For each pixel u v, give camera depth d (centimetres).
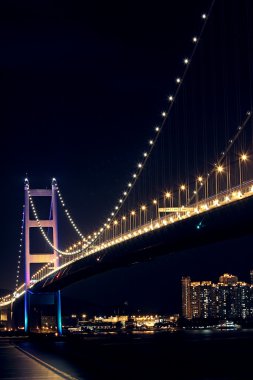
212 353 9150
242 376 5766
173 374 5897
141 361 7425
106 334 17862
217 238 5759
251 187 4962
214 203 5400
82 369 6066
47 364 6675
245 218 5078
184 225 5903
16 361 7144
